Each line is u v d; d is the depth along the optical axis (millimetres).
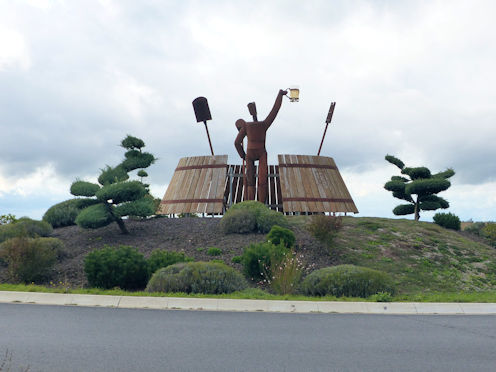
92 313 9016
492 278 18234
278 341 7004
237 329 7840
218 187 26906
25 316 8539
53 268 16859
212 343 6777
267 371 5492
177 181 28266
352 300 11391
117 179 21516
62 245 18469
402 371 5594
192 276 12773
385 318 9250
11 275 15367
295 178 27500
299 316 9328
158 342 6762
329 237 18672
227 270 13172
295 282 14148
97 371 5359
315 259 17703
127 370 5414
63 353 6070
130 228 21891
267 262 15398
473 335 7641
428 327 8305
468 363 5969
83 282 15523
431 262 18953
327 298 11633
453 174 29703
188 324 8172
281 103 25844
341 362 5922
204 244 19156
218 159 28156
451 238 23172
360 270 13375
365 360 6035
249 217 20453
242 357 6062
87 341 6723
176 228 21609
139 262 14836
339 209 27016
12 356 5898
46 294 10477
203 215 26453
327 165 28734
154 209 21156
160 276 12875
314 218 19188
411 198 29578
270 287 14859
